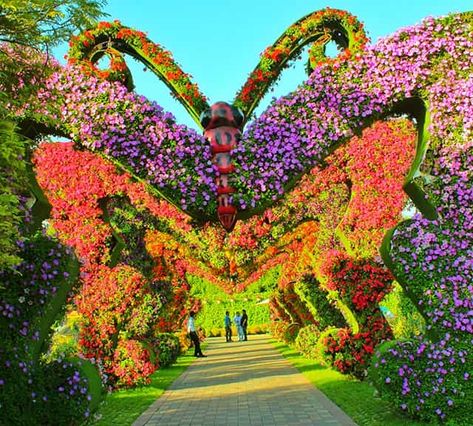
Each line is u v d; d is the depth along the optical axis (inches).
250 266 629.6
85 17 229.9
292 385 446.3
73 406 234.8
